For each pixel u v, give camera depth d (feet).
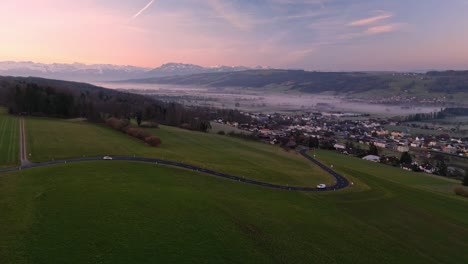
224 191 257.55
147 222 174.29
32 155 316.81
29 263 127.24
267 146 569.64
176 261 139.33
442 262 185.78
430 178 445.37
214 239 164.76
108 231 159.33
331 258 167.22
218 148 473.67
